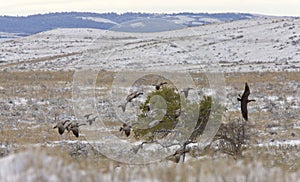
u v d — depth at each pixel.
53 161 18.33
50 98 76.88
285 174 17.91
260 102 70.94
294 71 108.50
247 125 45.88
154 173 17.98
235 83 91.69
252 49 141.75
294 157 36.91
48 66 129.75
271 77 100.38
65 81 100.31
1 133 50.06
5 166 17.58
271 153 38.75
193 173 17.92
